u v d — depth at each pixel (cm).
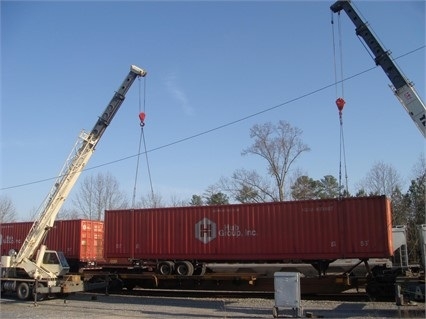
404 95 1512
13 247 2936
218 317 1452
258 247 2045
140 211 2345
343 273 1962
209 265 2197
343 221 1912
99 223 2973
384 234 1842
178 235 2230
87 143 2142
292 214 2008
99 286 2236
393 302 1797
